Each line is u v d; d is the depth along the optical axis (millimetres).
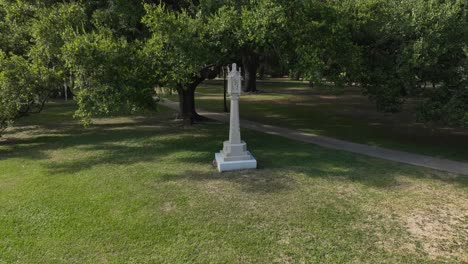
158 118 15727
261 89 31375
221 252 4574
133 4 11414
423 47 8227
